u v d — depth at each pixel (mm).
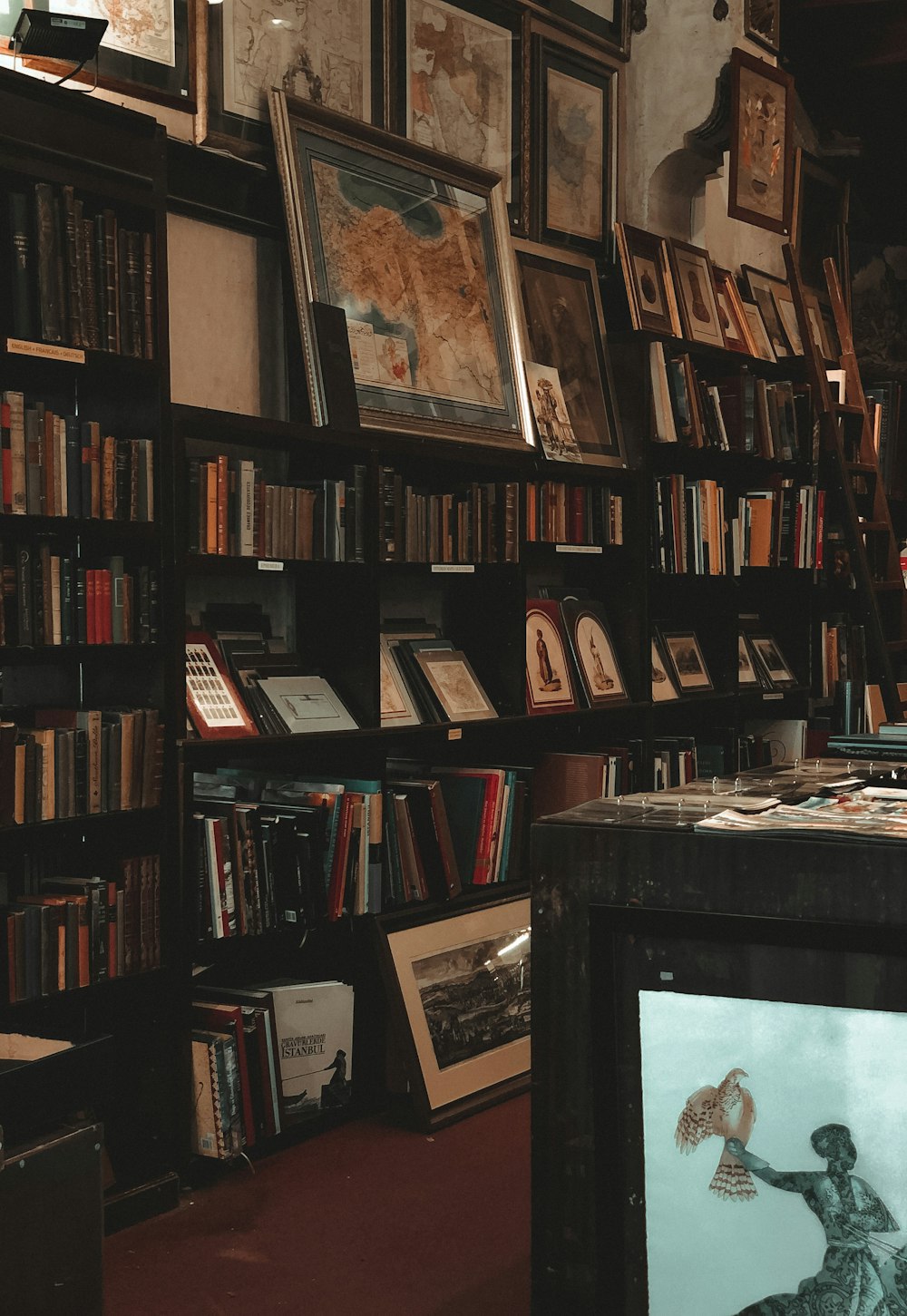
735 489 6930
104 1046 2920
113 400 3889
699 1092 2336
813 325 8172
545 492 5441
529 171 5805
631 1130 2395
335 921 4383
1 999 3400
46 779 3504
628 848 2402
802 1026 2264
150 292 3791
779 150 6695
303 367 4453
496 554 5145
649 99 6504
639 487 5871
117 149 3691
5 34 3662
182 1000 3881
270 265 4648
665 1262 2367
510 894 5090
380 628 4938
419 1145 4320
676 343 6105
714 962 2324
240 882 4043
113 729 3682
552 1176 2490
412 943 4637
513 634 5199
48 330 3490
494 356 5285
